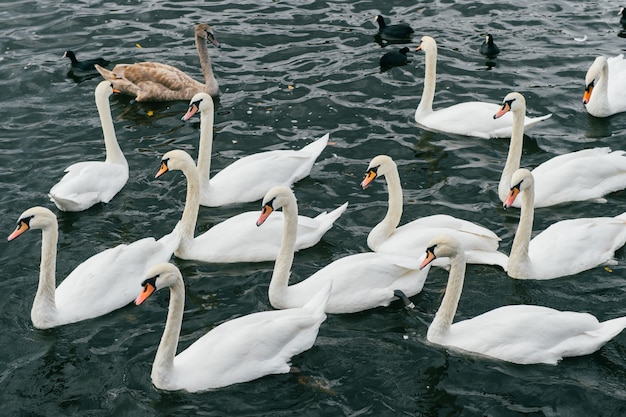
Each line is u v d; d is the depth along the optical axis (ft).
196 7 94.17
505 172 61.67
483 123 70.08
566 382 45.11
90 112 75.66
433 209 61.46
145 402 44.50
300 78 80.12
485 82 78.74
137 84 78.07
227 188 62.64
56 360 47.83
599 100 72.59
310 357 47.24
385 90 77.92
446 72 80.59
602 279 53.16
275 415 43.75
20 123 73.72
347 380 45.83
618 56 79.77
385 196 63.36
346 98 76.69
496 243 55.06
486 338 46.62
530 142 69.62
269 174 63.41
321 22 90.58
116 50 85.81
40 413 44.29
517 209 61.16
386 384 45.55
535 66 81.15
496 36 86.84
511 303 51.55
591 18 90.38
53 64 83.05
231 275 54.90
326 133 71.77
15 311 51.83
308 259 56.29
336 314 50.88
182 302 44.37
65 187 61.26
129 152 69.67
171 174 66.28
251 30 89.15
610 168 61.87
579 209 60.59
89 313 50.96
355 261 51.55
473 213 60.90
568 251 53.83
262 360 45.78
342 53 84.38
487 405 44.01
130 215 61.57
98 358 47.88
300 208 61.72
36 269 55.72
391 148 69.36
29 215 48.80
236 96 77.66
